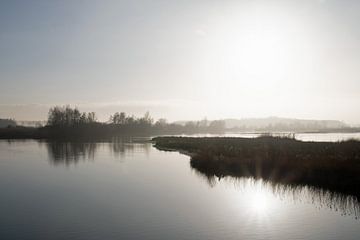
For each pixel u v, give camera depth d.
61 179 32.16
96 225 17.75
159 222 18.16
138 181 30.44
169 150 67.19
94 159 50.41
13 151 66.75
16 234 16.52
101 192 25.84
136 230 16.89
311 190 25.30
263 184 27.98
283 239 15.52
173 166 41.09
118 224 17.88
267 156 36.31
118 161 47.38
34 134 145.75
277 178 29.70
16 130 149.00
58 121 153.62
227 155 42.69
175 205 21.69
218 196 24.12
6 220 18.86
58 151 66.19
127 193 25.38
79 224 17.97
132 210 20.59
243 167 33.94
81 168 40.06
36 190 27.03
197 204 21.88
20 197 24.58
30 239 15.82
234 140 69.38
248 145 54.16
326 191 24.77
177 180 30.77
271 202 22.20
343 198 22.80
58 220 18.73
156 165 42.28
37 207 21.64
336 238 15.57
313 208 20.67
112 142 101.38
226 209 20.69
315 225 17.45
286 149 43.28
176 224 17.75
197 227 17.25
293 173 29.06
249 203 22.05
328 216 18.98
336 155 35.50
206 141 73.06
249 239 15.45
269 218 18.70
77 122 158.88
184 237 15.82
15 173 36.50
